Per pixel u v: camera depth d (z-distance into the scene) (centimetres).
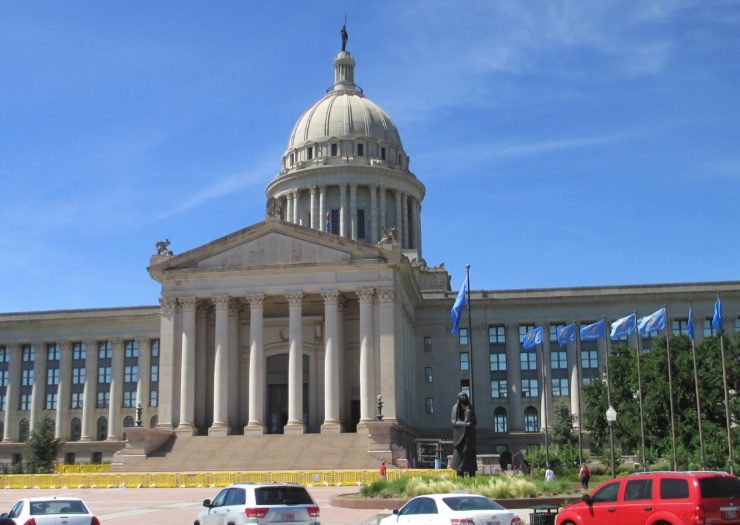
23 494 6319
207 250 8925
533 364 10425
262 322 8694
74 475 7112
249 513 2906
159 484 6925
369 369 8388
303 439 7981
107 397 11131
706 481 2658
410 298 9956
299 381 8488
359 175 11662
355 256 8669
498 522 2762
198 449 8012
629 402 7762
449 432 10212
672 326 10262
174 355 8719
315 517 2978
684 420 7481
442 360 10438
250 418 8500
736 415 7562
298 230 8794
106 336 11194
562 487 4816
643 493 2800
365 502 4584
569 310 10475
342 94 12781
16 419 11262
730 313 10231
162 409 8600
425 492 4559
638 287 10438
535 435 10125
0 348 11575
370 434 7619
